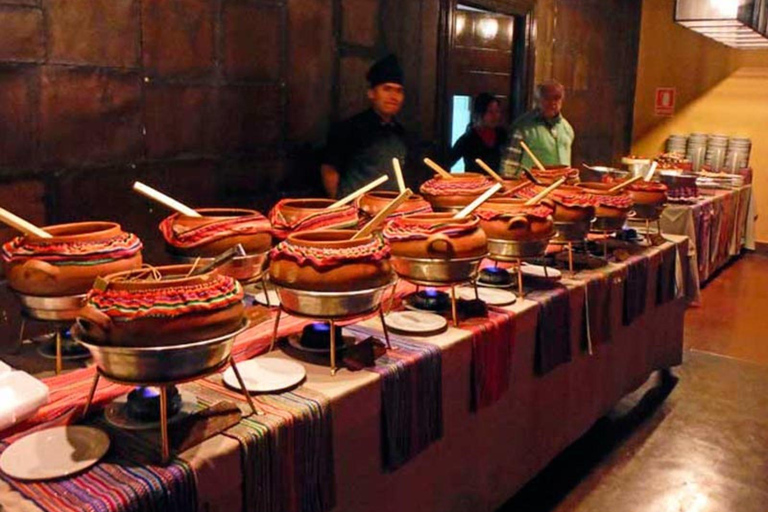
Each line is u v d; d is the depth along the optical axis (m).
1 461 1.05
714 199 5.22
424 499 1.67
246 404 1.26
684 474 2.61
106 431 1.15
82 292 1.29
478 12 5.01
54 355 1.46
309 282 1.36
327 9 3.24
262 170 3.06
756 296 5.31
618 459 2.72
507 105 5.38
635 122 7.54
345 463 1.38
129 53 2.46
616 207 2.49
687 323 4.60
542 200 2.09
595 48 6.29
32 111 2.21
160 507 1.01
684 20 5.01
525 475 2.13
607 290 2.39
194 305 1.06
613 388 2.65
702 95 7.17
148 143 2.57
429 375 1.55
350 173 3.11
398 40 3.71
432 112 4.05
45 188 2.27
